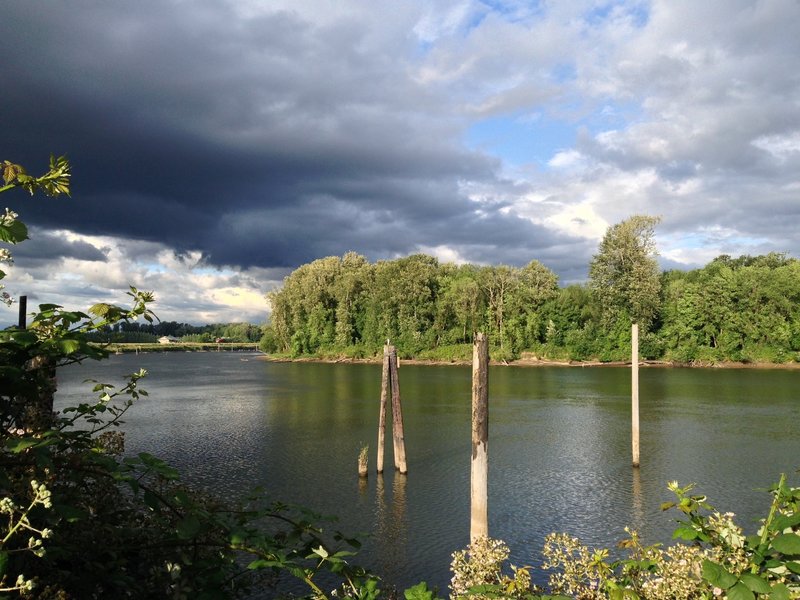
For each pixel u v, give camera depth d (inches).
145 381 2134.6
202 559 112.1
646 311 2699.3
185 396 1596.9
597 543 496.1
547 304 2977.4
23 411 108.8
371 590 115.4
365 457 712.4
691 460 799.7
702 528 113.3
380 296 3270.2
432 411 1273.4
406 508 589.9
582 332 2861.7
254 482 688.4
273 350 4315.9
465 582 151.0
